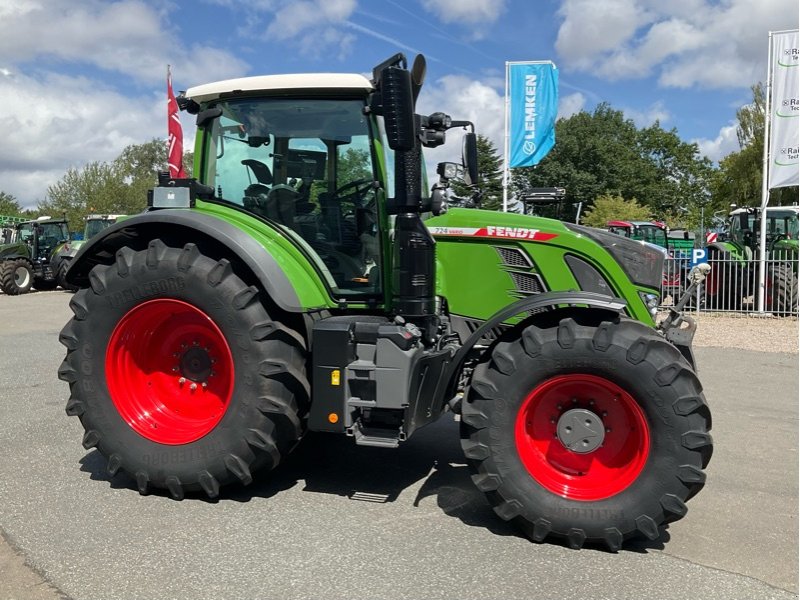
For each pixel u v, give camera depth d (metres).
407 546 3.19
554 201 4.88
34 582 2.80
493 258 4.04
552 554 3.15
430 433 5.11
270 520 3.46
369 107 3.82
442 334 4.01
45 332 11.00
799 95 12.30
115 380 3.84
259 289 3.67
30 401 6.02
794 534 3.42
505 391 3.27
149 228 3.95
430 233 3.81
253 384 3.56
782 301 13.09
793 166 12.52
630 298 3.85
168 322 3.90
